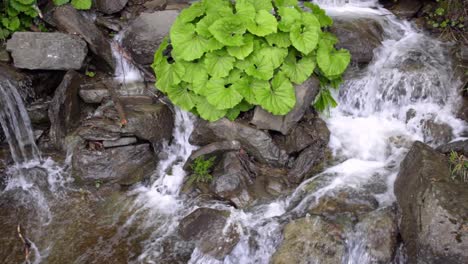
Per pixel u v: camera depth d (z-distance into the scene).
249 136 5.09
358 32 6.13
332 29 6.14
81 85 5.79
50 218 4.79
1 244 4.45
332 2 7.46
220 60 4.82
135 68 6.21
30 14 5.91
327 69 5.10
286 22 4.91
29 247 4.42
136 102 5.63
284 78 4.91
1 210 4.89
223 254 4.22
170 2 7.01
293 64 5.03
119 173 5.14
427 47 6.39
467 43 6.41
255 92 4.85
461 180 4.04
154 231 4.61
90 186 5.16
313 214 4.43
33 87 5.67
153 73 6.07
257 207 4.68
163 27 6.02
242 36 4.70
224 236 4.29
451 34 6.64
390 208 4.36
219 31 4.64
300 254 3.94
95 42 6.00
